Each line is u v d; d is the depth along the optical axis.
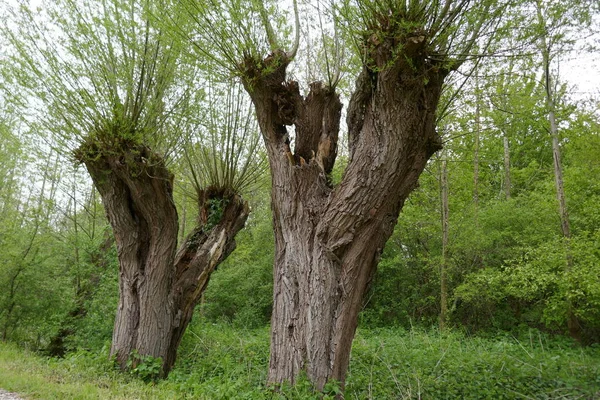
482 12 5.37
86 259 13.05
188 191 11.62
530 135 18.98
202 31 6.52
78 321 11.94
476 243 14.30
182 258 9.72
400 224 16.22
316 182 6.54
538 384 7.40
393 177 5.96
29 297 12.12
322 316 5.93
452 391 6.95
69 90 7.52
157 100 8.08
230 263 20.56
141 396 5.60
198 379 7.31
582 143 12.45
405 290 17.75
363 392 6.37
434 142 6.35
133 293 8.52
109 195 8.50
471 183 16.64
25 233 12.55
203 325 14.15
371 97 6.19
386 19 5.73
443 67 5.85
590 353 10.98
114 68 7.67
